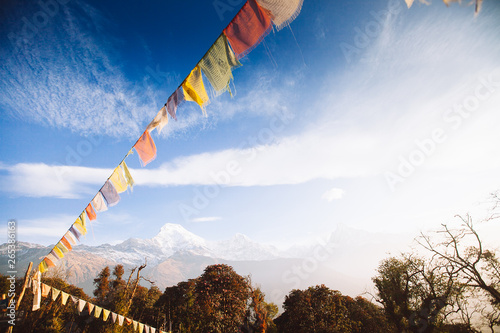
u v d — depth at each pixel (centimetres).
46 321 2120
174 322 2820
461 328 1777
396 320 2008
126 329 2105
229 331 2320
